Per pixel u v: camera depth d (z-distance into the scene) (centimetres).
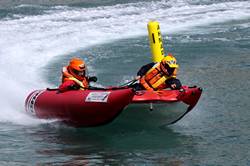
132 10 7050
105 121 2530
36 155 2325
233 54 4450
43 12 6788
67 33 5528
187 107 2581
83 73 2697
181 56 4412
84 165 2194
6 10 6894
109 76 3759
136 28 5866
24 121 2856
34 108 2812
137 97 2442
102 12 6869
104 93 2461
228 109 2977
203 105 3059
